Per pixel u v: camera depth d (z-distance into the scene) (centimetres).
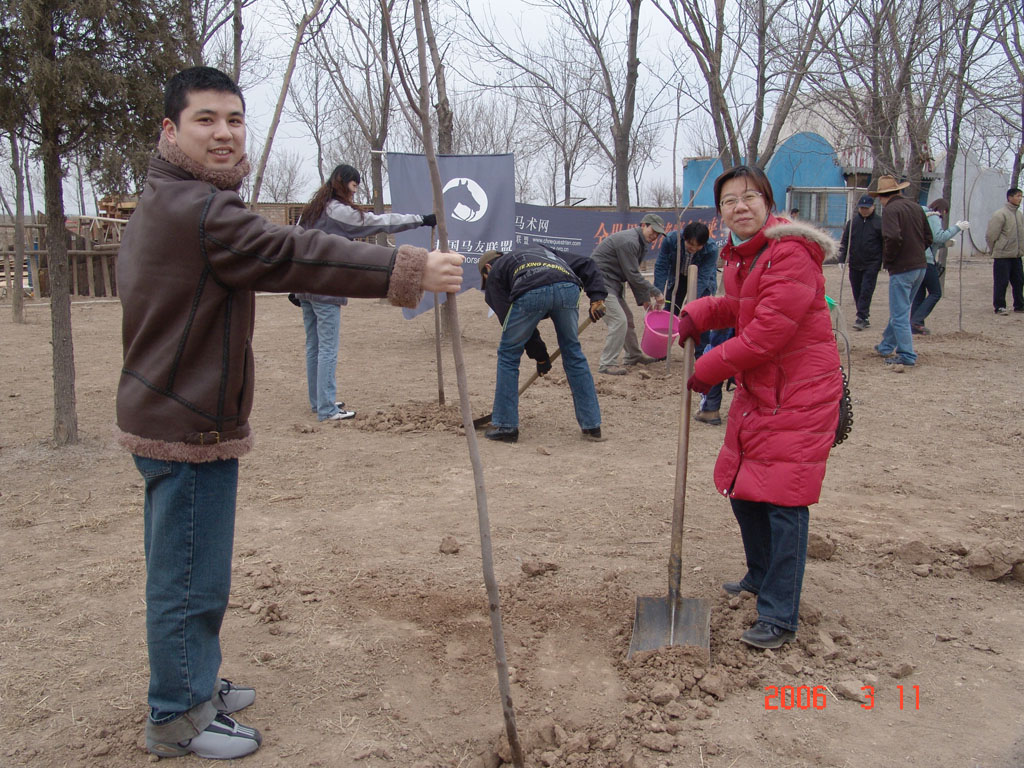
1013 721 283
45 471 538
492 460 579
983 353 977
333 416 681
